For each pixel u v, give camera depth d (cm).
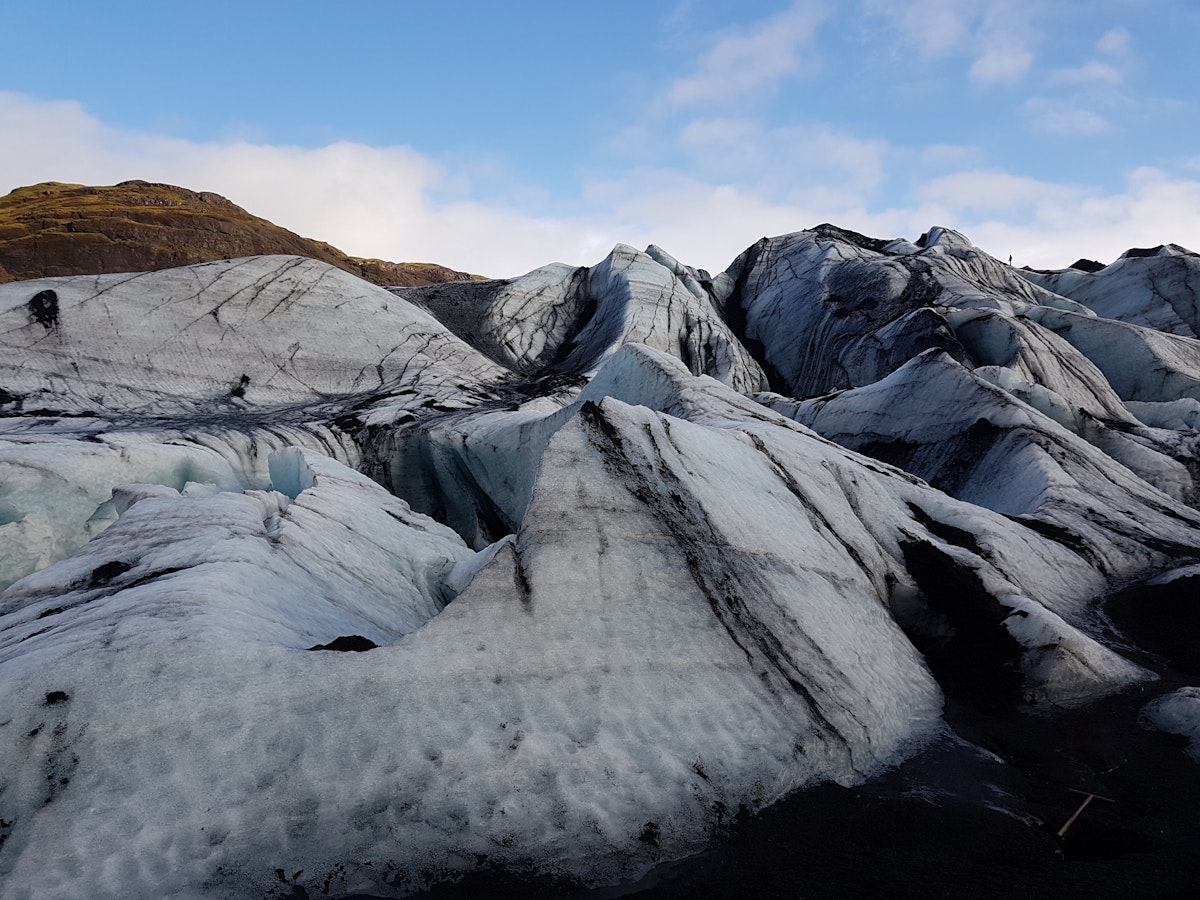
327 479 1295
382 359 2936
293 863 473
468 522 2000
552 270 4625
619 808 552
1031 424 1691
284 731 525
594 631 686
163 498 945
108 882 432
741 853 546
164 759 488
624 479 852
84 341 2444
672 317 3891
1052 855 566
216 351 2641
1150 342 2770
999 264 4178
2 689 492
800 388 3609
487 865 500
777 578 837
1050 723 800
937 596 999
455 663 612
